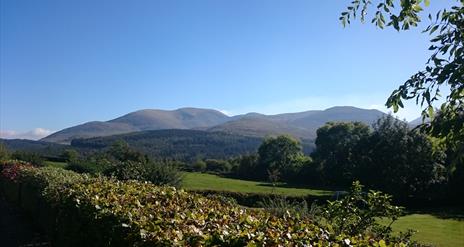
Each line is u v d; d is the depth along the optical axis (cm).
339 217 716
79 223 638
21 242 1045
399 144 2802
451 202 2802
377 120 3072
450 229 1727
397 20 406
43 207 1060
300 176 4378
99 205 593
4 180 2091
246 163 5106
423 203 2792
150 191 779
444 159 2694
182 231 415
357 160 3177
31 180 1345
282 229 447
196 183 3366
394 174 2784
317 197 2570
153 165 1889
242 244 373
